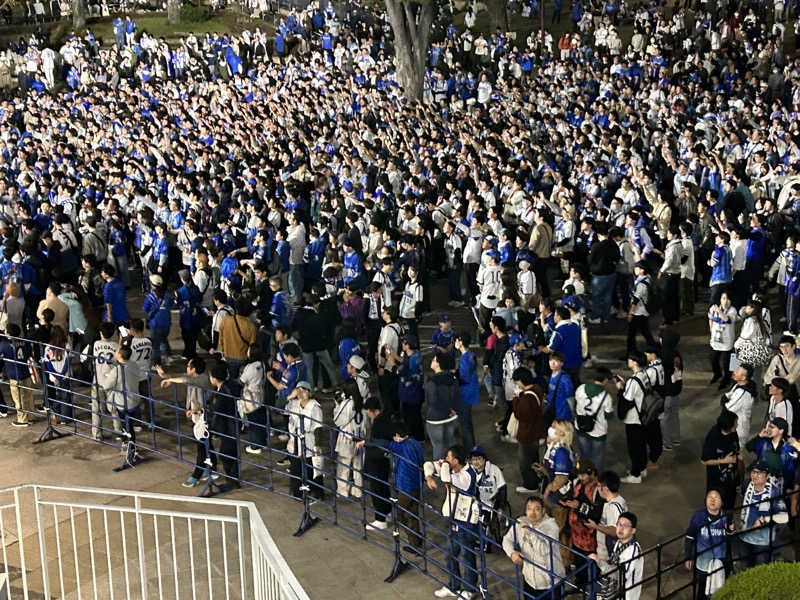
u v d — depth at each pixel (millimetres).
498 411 15203
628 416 12703
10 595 11219
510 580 11031
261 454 14070
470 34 41219
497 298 16453
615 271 18125
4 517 12758
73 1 52062
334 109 33219
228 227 20453
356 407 12547
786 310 16969
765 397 14820
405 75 34688
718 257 16609
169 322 17281
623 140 23312
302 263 19469
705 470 13281
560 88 33000
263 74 39219
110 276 17109
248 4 53062
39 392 16609
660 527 12023
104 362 14172
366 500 12852
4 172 29500
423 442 14148
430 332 18766
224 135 29266
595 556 10266
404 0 33781
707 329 18094
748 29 37531
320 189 22953
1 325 16719
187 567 11641
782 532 11844
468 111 34031
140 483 13500
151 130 31703
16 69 46938
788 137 23031
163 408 15852
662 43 38844
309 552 11773
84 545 12117
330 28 42844
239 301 15047
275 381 13828
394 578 11203
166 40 49625
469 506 10633
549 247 18766
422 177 24031
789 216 19000
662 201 19234
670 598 10828
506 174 21656
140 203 23219
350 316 16266
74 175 26953
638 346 17344
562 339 13969
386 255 17172
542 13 42188
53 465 14039
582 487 10445
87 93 39781
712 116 26625
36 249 18859
